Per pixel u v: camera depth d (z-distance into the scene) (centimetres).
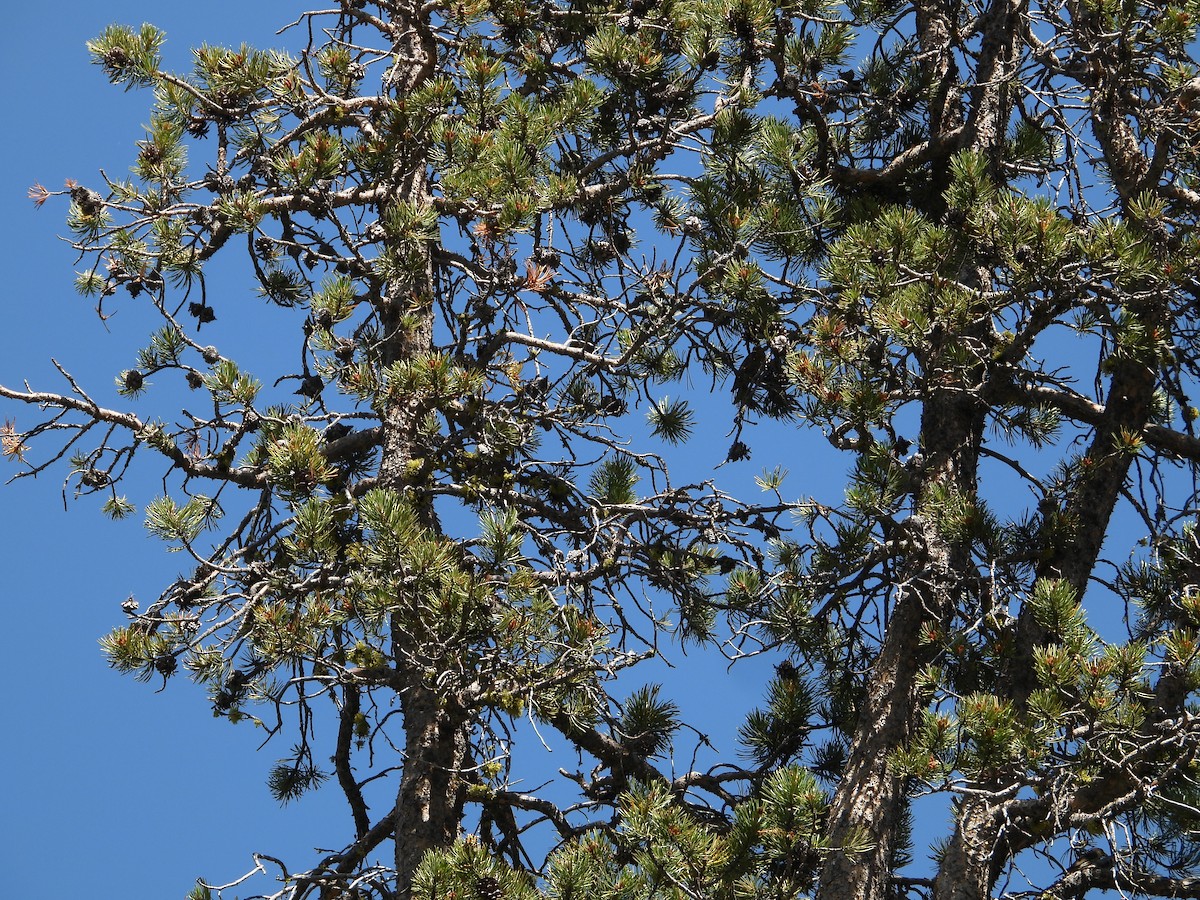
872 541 3972
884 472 3759
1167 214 4278
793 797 3466
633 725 4069
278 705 3834
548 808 3994
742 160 4191
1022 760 3312
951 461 4322
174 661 3638
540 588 3659
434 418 3862
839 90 4691
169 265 3878
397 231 3922
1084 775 3362
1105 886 3622
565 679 3378
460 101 4197
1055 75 4781
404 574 3372
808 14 4344
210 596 3831
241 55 4009
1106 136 4481
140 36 3981
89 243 3869
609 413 4338
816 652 4350
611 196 4316
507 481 3959
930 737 3409
